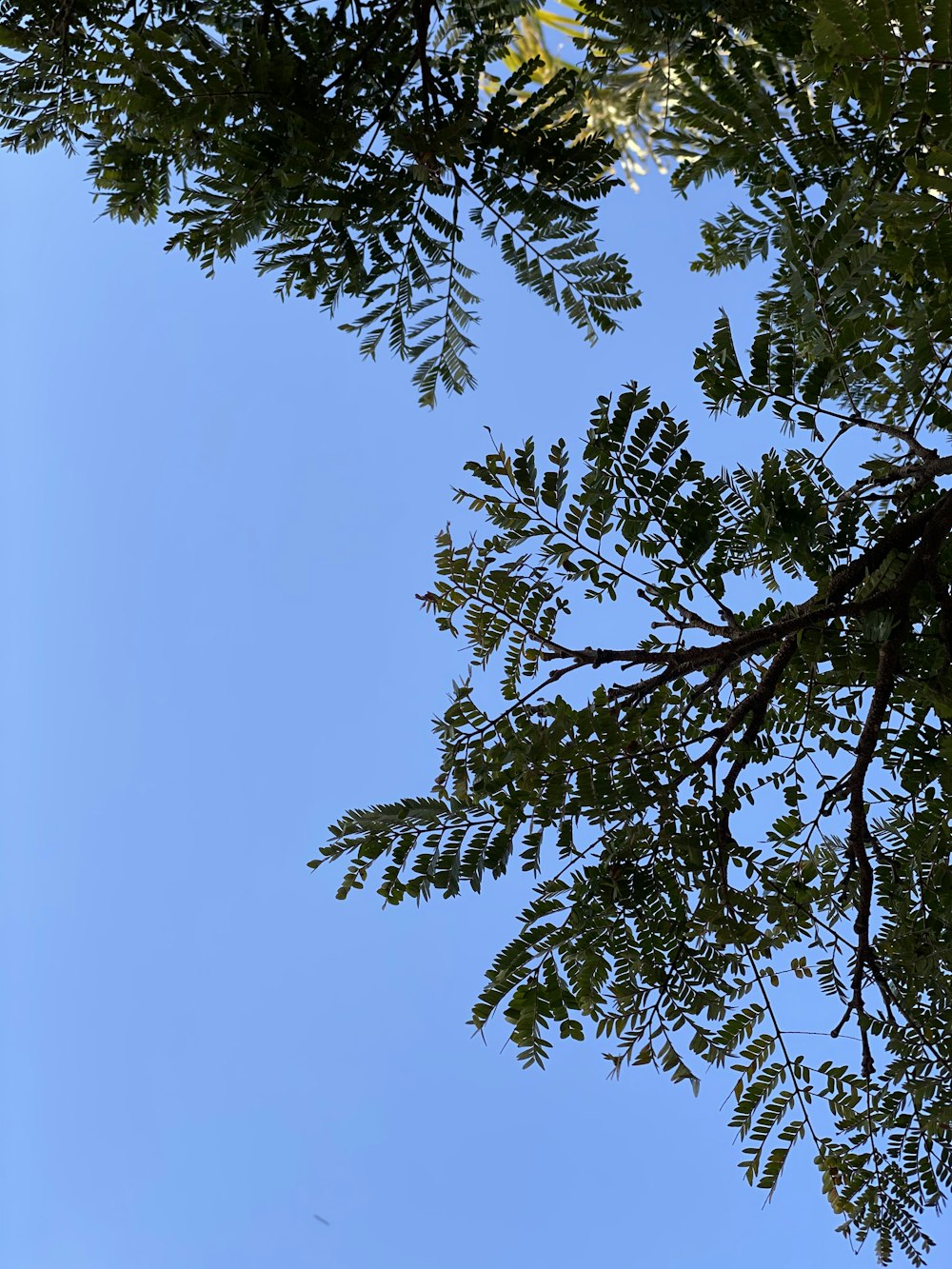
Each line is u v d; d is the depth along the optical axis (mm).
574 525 3736
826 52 2777
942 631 3709
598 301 4055
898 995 3936
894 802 4035
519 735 3422
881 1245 3717
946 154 2768
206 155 3605
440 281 4129
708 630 3812
